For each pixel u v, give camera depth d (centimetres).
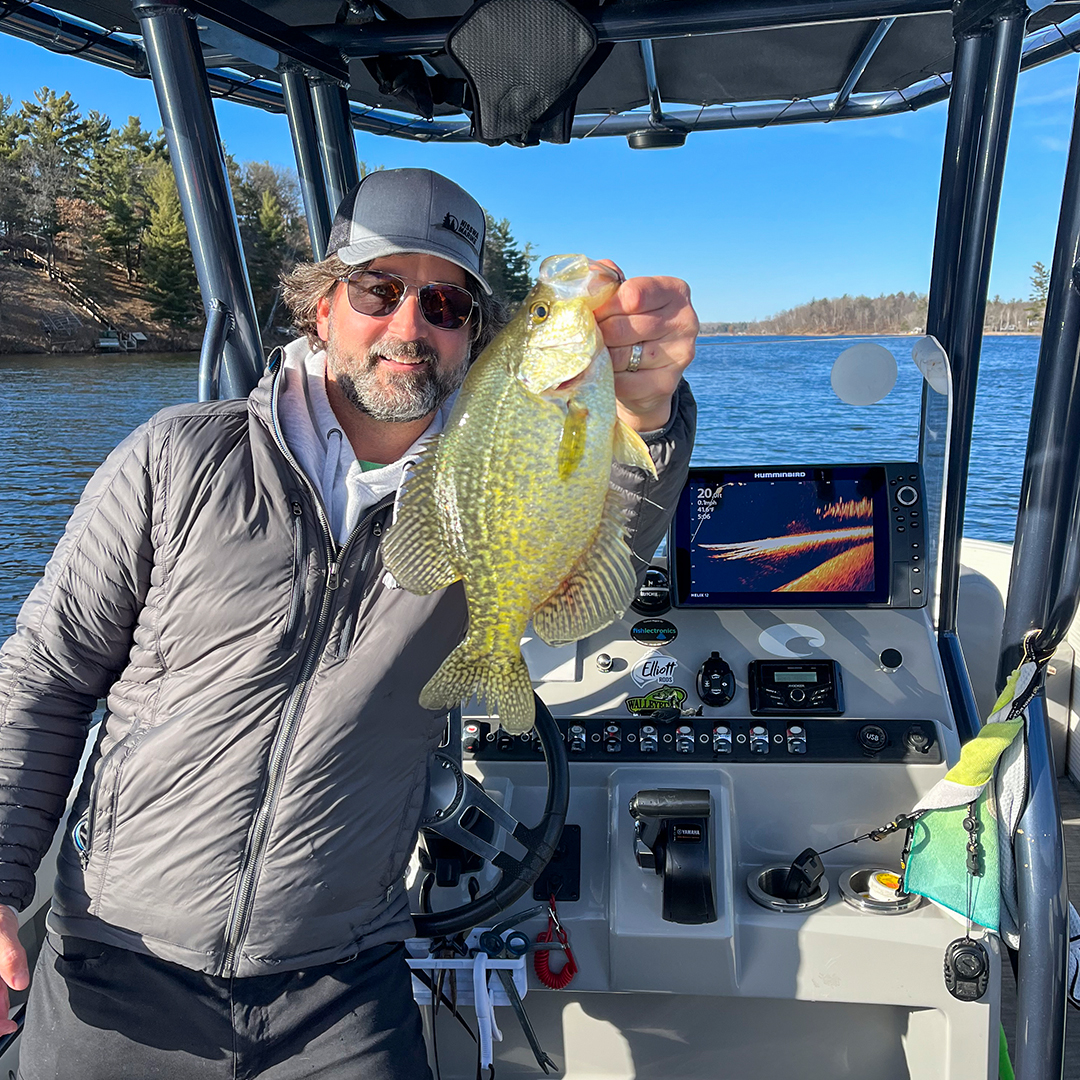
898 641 215
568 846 196
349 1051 152
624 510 123
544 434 112
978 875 171
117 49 263
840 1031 189
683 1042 194
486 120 215
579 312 110
